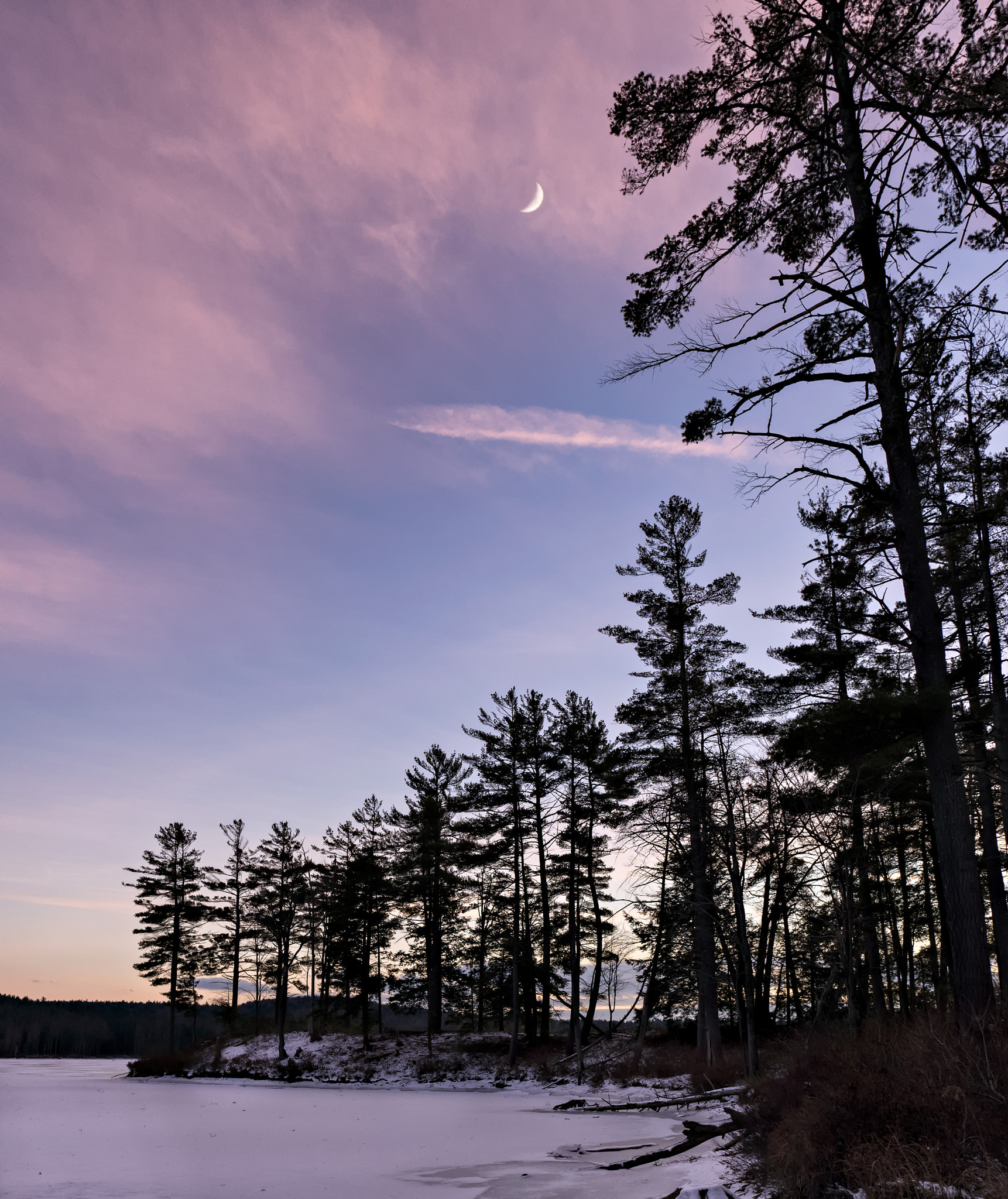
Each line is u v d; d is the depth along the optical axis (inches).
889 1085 345.1
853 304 453.7
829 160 470.0
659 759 1160.8
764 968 1074.1
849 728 464.1
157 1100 1291.8
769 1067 666.8
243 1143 742.5
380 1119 949.2
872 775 616.1
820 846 684.7
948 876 423.8
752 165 467.5
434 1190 486.3
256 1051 2090.3
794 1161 337.4
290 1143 732.0
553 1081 1298.0
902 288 467.8
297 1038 2170.3
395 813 1996.8
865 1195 285.3
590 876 1631.4
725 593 1251.8
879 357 463.8
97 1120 976.3
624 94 448.5
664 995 1389.0
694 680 1194.6
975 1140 286.7
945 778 434.3
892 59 410.9
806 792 689.0
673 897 1089.4
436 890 1849.2
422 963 1999.3
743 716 1122.7
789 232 478.9
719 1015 1407.5
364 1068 1680.6
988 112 376.5
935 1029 382.6
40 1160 640.4
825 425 478.0
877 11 419.2
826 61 449.4
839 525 595.8
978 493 706.8
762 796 816.3
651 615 1256.2
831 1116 340.8
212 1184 522.9
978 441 653.9
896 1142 297.9
